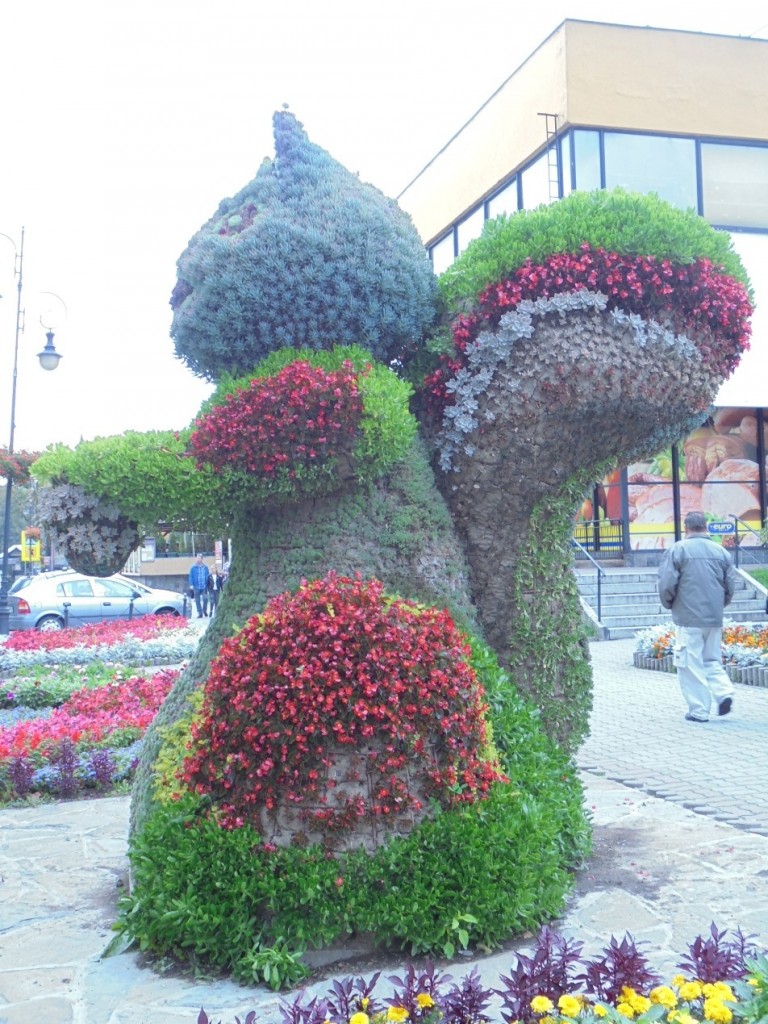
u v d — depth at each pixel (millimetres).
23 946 3742
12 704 10250
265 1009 3064
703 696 8672
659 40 18781
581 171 18234
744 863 4430
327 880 3291
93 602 20047
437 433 4270
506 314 3982
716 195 19250
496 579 4324
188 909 3316
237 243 3977
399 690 3451
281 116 4328
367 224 4086
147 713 8234
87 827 5746
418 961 3326
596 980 2639
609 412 4043
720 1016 2412
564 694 4391
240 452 3713
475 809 3508
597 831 4996
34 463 4059
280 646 3473
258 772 3375
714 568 8586
